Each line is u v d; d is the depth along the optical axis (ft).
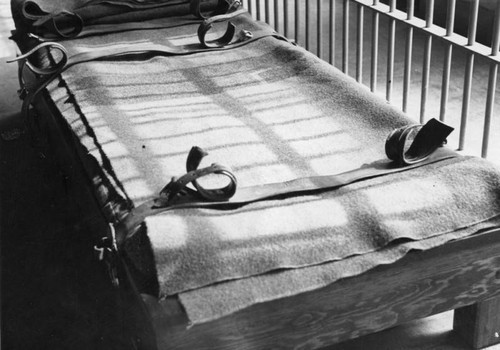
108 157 6.96
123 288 5.99
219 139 7.43
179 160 6.97
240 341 5.54
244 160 7.01
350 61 14.29
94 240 7.27
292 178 6.66
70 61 9.38
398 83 12.91
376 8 9.89
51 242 8.85
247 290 5.34
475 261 6.14
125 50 9.66
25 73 10.45
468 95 8.61
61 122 8.35
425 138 6.77
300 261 5.57
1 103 13.10
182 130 7.64
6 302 7.83
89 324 7.43
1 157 11.00
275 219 5.82
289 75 8.96
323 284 5.50
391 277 5.87
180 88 8.84
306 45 12.05
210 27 9.95
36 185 10.14
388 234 5.79
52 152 9.24
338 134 7.45
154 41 10.40
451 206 6.09
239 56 9.73
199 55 9.86
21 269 8.38
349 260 5.68
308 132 7.54
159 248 5.37
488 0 14.08
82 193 7.47
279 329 5.65
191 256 5.38
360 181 6.36
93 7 10.85
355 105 7.91
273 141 7.38
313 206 6.01
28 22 10.68
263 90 8.66
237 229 5.65
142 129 7.66
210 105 8.34
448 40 8.59
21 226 9.21
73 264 8.41
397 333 7.02
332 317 5.81
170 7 11.29
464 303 6.35
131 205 6.15
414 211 6.00
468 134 10.89
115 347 7.07
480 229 6.03
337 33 15.98
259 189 6.20
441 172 6.42
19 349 7.11
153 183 6.48
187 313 5.14
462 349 6.81
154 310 5.22
